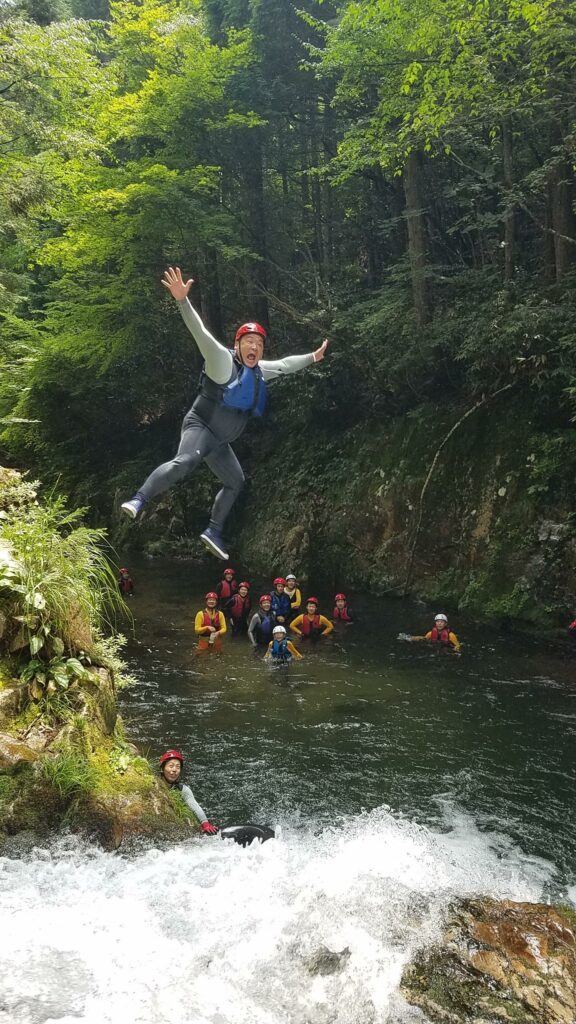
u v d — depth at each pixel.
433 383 15.23
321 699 8.87
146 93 16.67
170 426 23.09
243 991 3.44
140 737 7.71
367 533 15.20
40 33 12.89
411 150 12.99
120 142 20.14
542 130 13.72
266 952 3.73
